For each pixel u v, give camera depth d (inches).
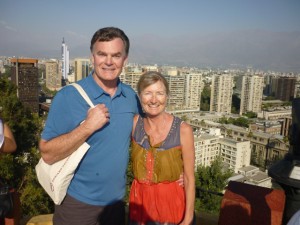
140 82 119.9
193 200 123.4
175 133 120.7
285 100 5300.2
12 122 533.0
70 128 118.7
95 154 120.5
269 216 126.1
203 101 4943.4
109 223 131.0
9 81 617.3
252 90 4375.0
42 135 117.3
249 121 3464.6
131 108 127.7
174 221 122.6
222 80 4340.6
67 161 114.3
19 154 557.3
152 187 122.1
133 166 126.4
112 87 125.0
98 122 108.2
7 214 119.1
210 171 456.8
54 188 116.0
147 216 123.1
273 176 122.6
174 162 120.7
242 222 130.6
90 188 124.3
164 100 118.6
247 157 2244.1
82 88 120.9
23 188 521.0
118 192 129.7
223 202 133.7
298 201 118.7
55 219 130.0
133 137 127.3
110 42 117.6
